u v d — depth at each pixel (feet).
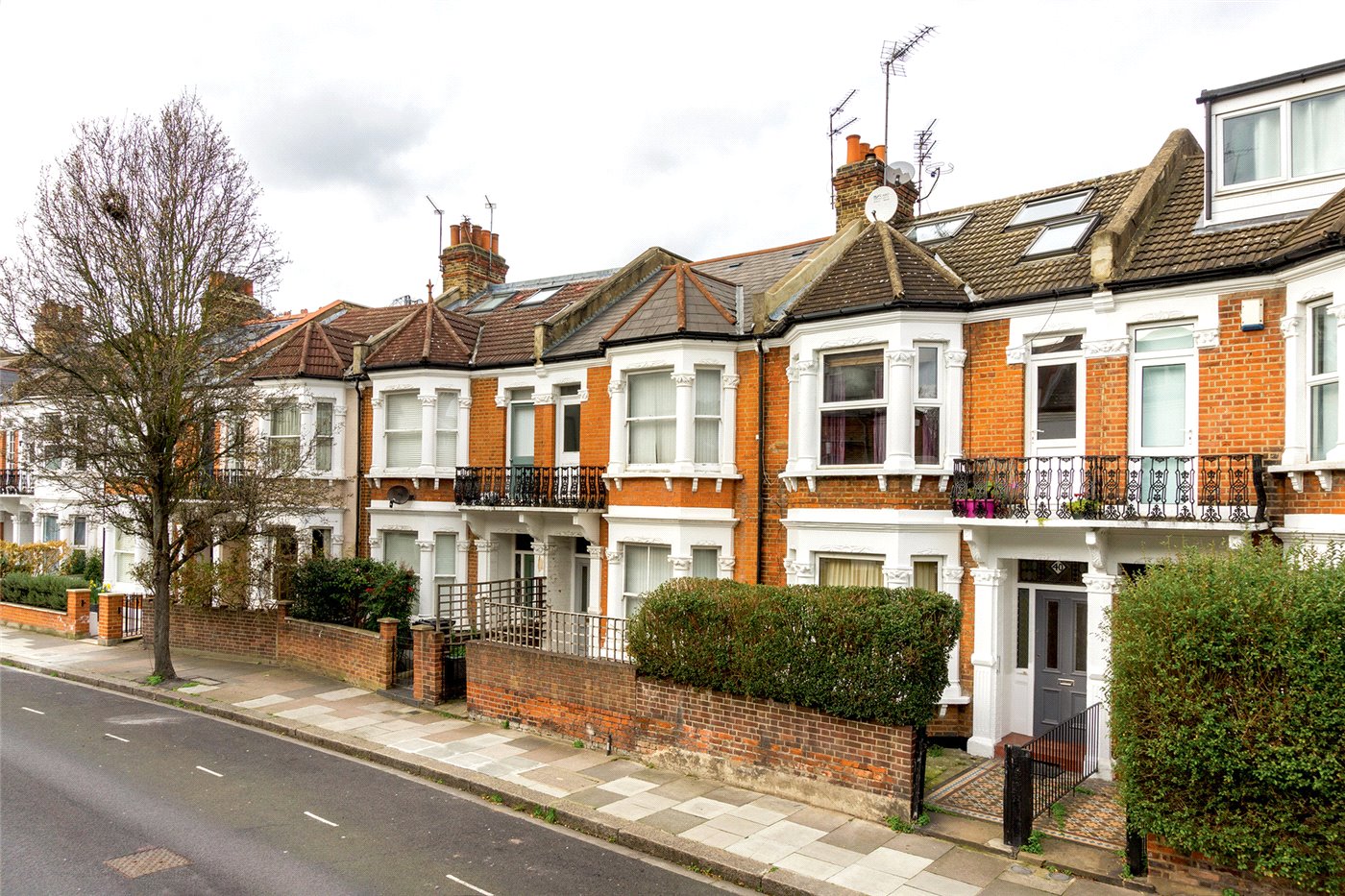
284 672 55.36
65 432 51.42
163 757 37.83
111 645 65.21
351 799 32.81
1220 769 21.81
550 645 41.93
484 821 30.71
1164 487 32.89
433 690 46.55
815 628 30.63
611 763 36.27
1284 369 32.07
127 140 50.21
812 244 61.57
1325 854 20.84
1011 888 24.53
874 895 24.14
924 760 29.91
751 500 46.85
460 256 82.12
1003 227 46.55
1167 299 34.96
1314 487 30.25
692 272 52.75
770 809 30.81
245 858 26.89
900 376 39.40
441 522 60.29
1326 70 34.04
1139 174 45.44
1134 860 24.68
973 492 37.45
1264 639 21.47
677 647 34.73
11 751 38.06
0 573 78.59
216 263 52.26
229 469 56.80
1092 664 34.94
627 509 49.32
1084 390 36.91
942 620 29.50
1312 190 34.35
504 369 59.16
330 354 66.54
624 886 25.39
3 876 25.03
